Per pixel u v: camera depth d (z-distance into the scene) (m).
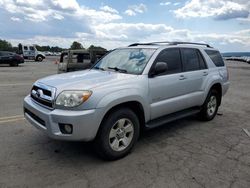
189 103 5.34
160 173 3.54
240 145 4.66
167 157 4.07
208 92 5.89
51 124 3.53
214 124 5.98
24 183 3.21
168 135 5.14
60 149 4.27
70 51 10.70
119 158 3.97
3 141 4.55
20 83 12.12
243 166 3.80
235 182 3.34
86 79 4.01
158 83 4.48
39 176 3.38
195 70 5.54
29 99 4.25
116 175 3.47
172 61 4.97
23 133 4.98
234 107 7.98
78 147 4.36
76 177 3.38
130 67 4.61
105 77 4.14
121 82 3.96
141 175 3.48
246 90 11.84
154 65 4.50
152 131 5.37
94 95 3.55
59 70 11.26
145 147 4.47
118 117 3.83
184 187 3.21
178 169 3.67
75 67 10.73
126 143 4.03
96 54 11.27
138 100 4.08
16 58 24.91
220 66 6.52
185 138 4.98
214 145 4.63
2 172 3.46
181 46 5.34
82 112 3.45
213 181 3.36
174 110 4.99
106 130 3.71
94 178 3.37
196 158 4.06
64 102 3.50
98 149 3.76
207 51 6.17
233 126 5.84
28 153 4.09
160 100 4.60
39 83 4.07
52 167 3.65
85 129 3.48
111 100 3.66
